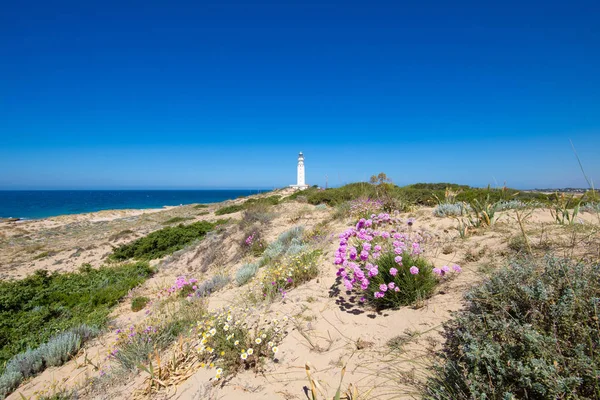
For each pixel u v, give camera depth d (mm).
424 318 2826
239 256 9477
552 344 1722
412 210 8484
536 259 3037
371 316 3188
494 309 2270
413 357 2367
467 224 5598
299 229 9242
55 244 21797
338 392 1990
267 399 2342
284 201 19938
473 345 1851
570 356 1673
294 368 2652
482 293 2467
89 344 5379
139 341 3918
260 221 12141
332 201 14172
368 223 4500
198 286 7074
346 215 9312
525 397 1591
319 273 4953
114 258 14477
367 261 3674
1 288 9133
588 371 1515
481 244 4191
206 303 5457
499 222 5301
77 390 3545
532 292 2111
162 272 11141
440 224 6016
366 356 2553
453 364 1961
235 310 4102
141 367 3066
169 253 14109
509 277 2449
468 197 9164
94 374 3977
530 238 3869
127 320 6508
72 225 30922
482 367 1853
